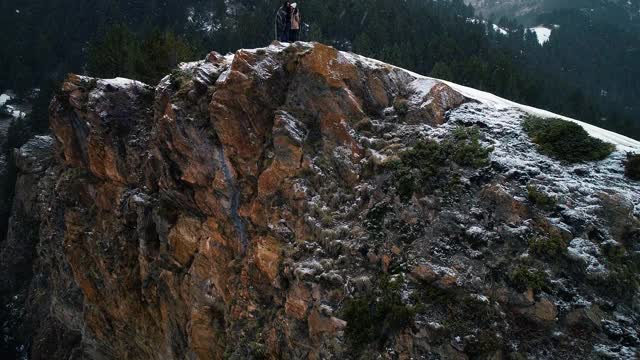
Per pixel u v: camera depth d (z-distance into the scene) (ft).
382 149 35.27
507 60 168.86
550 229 28.27
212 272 38.34
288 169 35.17
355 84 39.14
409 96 40.50
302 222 32.94
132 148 52.65
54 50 245.45
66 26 255.70
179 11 240.73
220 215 38.34
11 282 108.99
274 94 38.09
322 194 33.81
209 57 44.24
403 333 25.46
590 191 30.60
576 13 527.40
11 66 234.99
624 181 31.91
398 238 29.53
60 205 69.15
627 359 23.47
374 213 31.35
